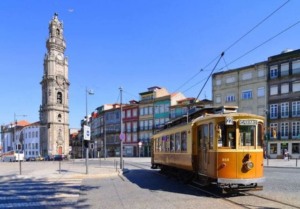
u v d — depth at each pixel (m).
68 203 11.73
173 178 20.16
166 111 77.31
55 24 97.81
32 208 10.94
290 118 54.56
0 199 12.85
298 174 22.14
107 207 10.82
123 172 25.22
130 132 86.12
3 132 131.00
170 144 20.05
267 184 16.25
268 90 57.59
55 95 95.12
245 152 12.90
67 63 99.81
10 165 39.06
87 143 23.52
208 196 12.70
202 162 14.65
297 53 54.12
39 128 99.81
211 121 13.63
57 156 78.50
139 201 11.85
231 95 62.75
